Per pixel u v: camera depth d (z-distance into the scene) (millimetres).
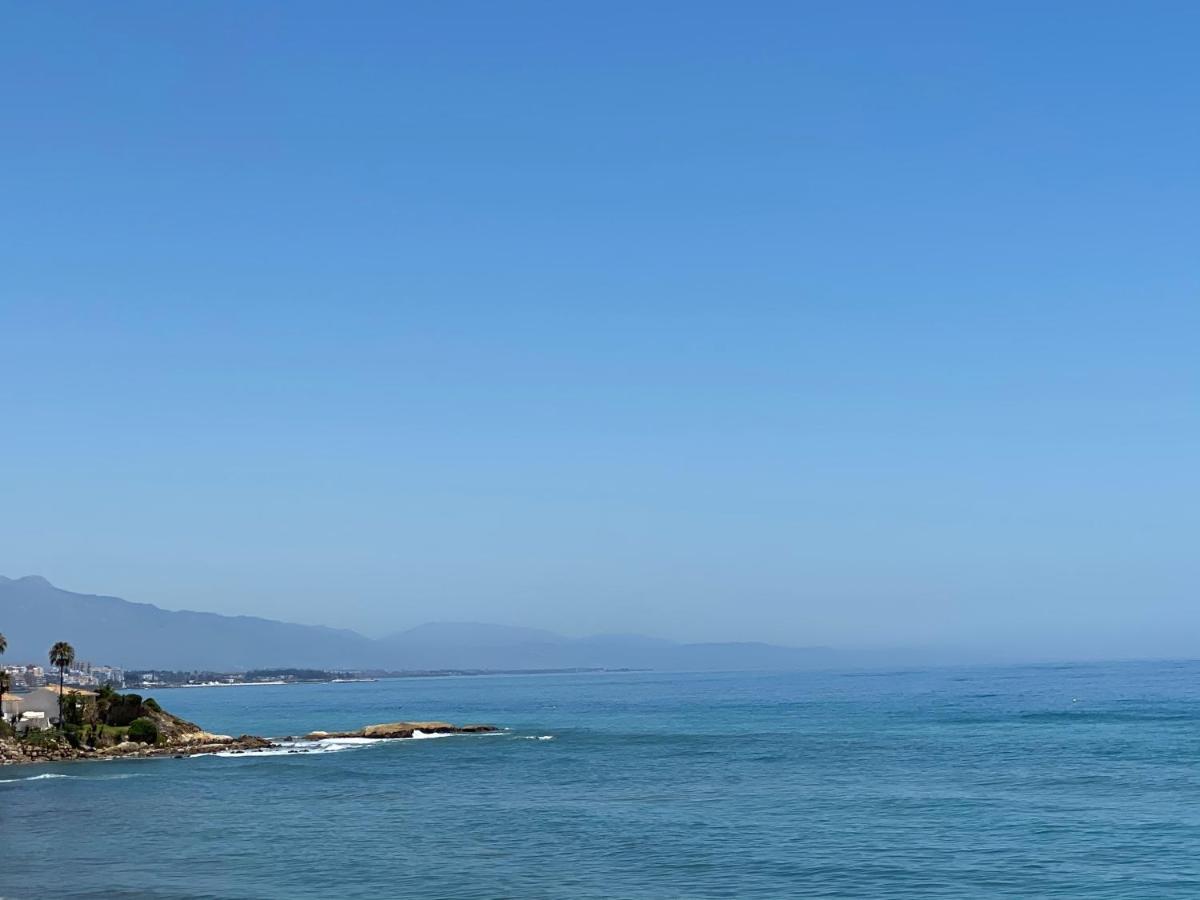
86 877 76812
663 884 72188
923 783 116438
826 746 163250
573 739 187625
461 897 69688
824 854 80062
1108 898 66438
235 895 71125
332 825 96500
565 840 87438
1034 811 95688
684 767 138375
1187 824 87812
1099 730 178250
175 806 109000
